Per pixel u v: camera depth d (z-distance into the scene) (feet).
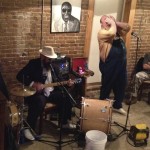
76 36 14.42
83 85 14.05
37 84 11.17
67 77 12.22
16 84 13.33
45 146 10.95
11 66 13.00
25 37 12.89
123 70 13.21
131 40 16.24
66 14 13.60
